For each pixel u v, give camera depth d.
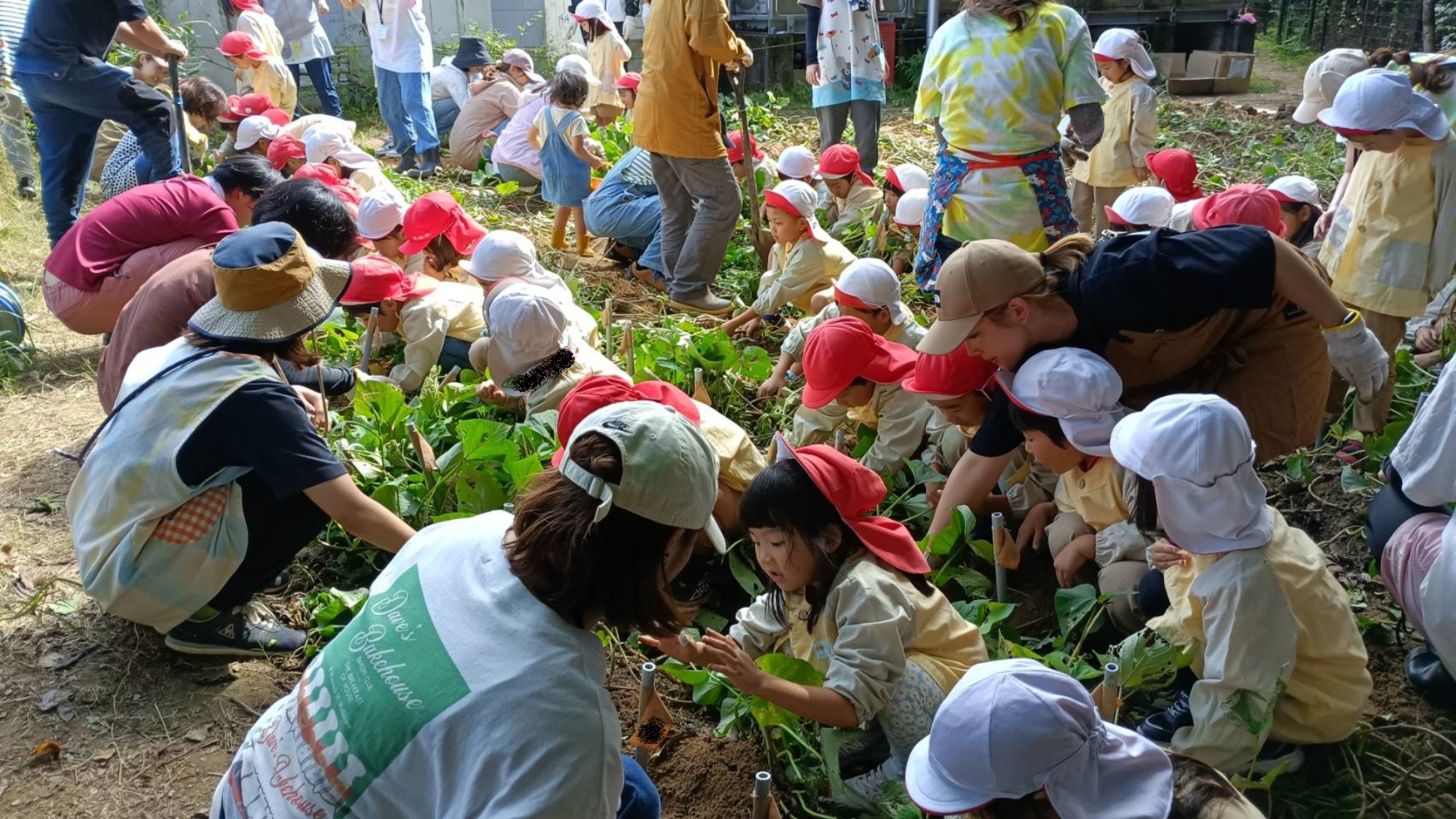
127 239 4.88
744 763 2.96
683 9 5.64
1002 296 3.21
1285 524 2.81
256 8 9.62
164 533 2.99
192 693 3.17
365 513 2.94
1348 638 2.71
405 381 4.78
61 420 4.78
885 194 6.94
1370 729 3.02
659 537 1.72
